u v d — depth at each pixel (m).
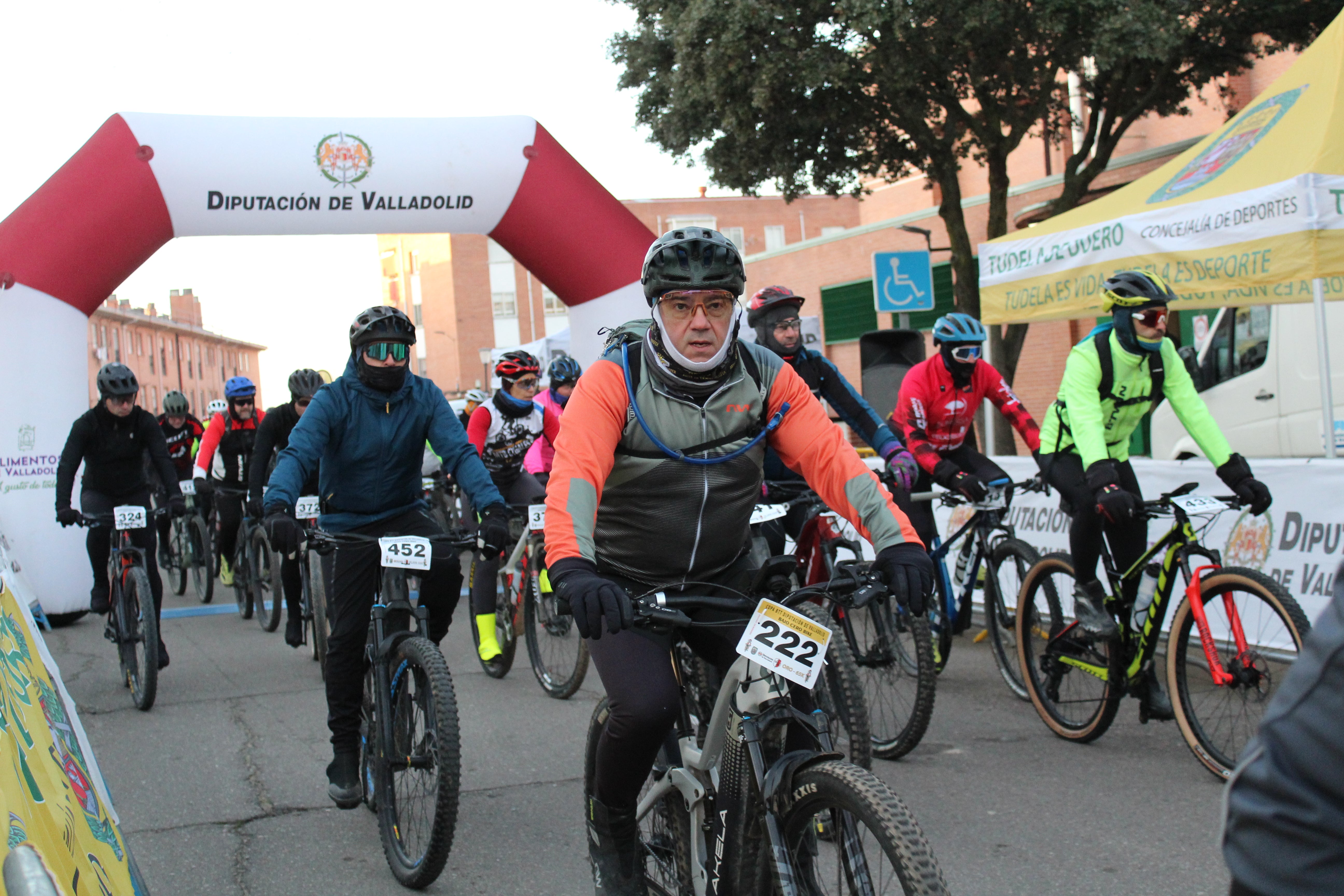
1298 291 6.18
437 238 59.34
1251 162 6.27
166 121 8.95
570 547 2.24
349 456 3.93
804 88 11.60
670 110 12.62
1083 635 4.59
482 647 6.50
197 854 3.76
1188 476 5.93
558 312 59.66
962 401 5.37
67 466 6.15
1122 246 6.88
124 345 71.94
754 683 2.28
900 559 2.24
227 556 9.01
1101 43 10.02
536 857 3.65
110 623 6.38
